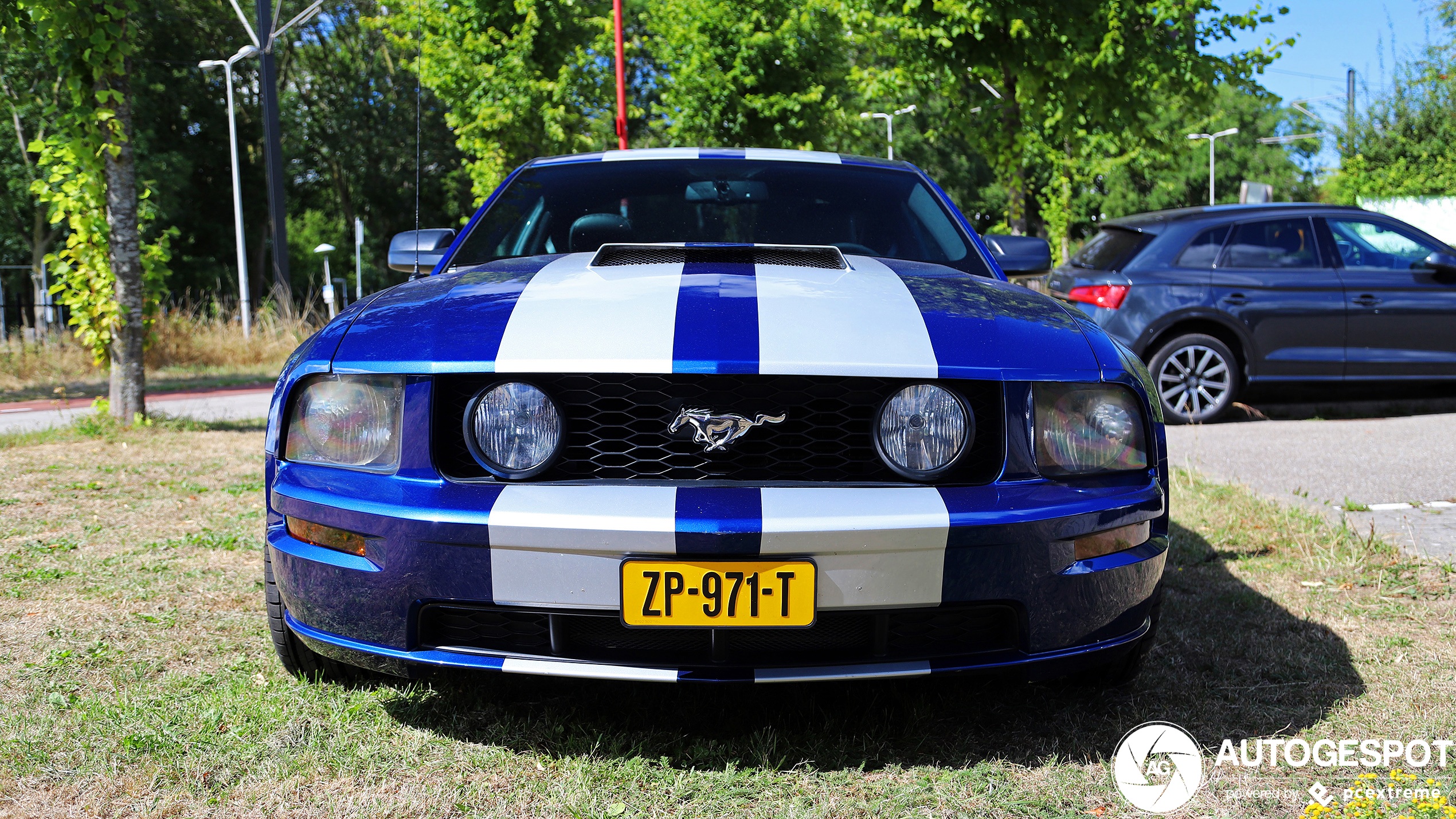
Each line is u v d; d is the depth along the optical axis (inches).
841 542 75.0
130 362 283.1
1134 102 402.9
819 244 120.3
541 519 75.2
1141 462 85.3
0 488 195.2
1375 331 280.5
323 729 88.8
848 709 94.1
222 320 597.9
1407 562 140.4
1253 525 160.2
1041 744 87.6
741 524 74.3
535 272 98.7
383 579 79.4
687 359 77.5
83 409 362.9
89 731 87.3
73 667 103.4
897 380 79.4
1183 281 278.4
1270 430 265.7
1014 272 130.2
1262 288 278.7
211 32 1365.7
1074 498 80.5
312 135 1472.7
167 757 83.0
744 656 78.0
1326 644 110.5
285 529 87.3
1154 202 1716.3
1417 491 186.4
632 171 133.0
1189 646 110.1
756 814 75.8
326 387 84.9
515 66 565.3
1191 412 280.2
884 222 124.6
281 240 685.9
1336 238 285.1
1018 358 81.5
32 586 130.7
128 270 281.1
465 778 80.7
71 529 162.4
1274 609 122.7
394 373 81.0
